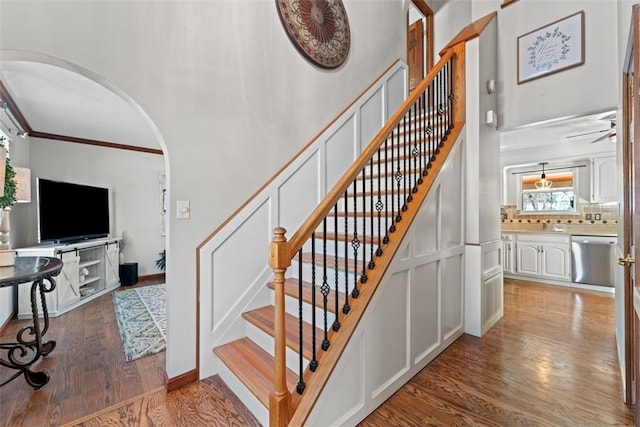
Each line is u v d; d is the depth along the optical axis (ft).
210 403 5.80
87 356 7.82
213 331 6.80
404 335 6.42
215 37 6.96
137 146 16.14
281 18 8.25
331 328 5.34
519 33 10.19
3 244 7.31
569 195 16.33
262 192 7.73
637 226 4.03
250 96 7.57
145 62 5.96
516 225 18.20
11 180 7.37
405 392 6.10
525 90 10.05
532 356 7.55
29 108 10.41
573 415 5.40
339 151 9.70
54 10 5.00
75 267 12.03
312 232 4.78
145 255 16.75
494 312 9.77
